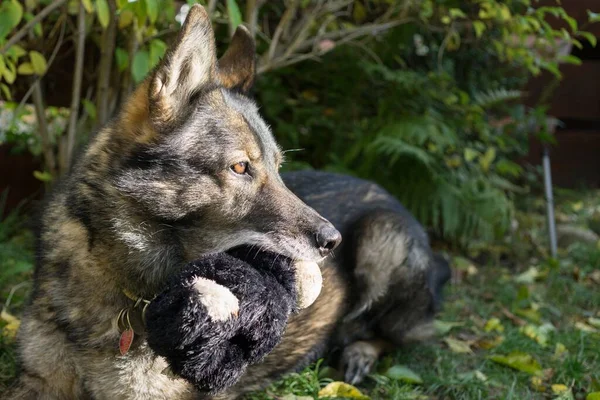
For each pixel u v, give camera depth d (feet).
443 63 10.17
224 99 5.80
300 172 7.30
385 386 6.78
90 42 8.48
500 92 9.93
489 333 7.63
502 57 9.27
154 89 5.58
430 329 7.29
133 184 5.64
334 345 7.12
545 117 10.57
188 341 5.17
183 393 5.88
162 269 5.75
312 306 6.57
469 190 9.37
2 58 6.69
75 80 7.82
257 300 5.29
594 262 9.39
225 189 5.67
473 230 9.40
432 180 9.21
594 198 11.87
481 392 6.72
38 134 9.46
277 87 9.53
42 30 8.00
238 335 5.30
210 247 5.72
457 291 8.39
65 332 5.76
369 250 6.94
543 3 10.05
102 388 5.81
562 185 12.14
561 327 7.81
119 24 7.28
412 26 9.40
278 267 5.57
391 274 7.00
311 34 9.36
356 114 9.82
